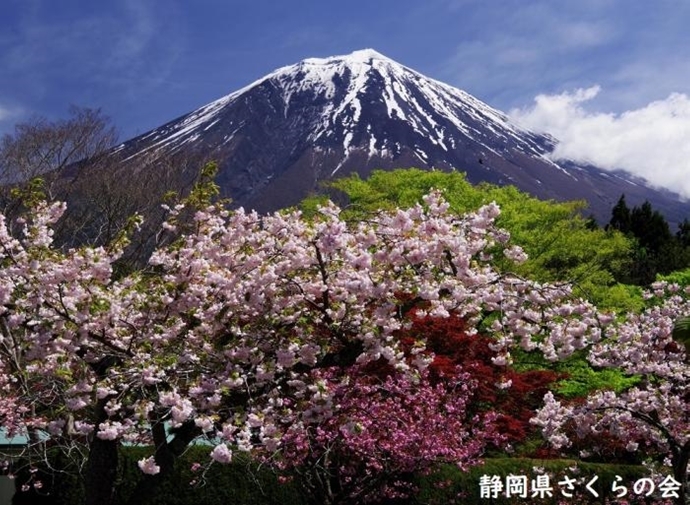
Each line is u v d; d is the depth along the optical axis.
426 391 9.84
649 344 10.00
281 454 9.32
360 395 9.15
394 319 6.69
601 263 22.86
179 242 6.95
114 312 6.48
